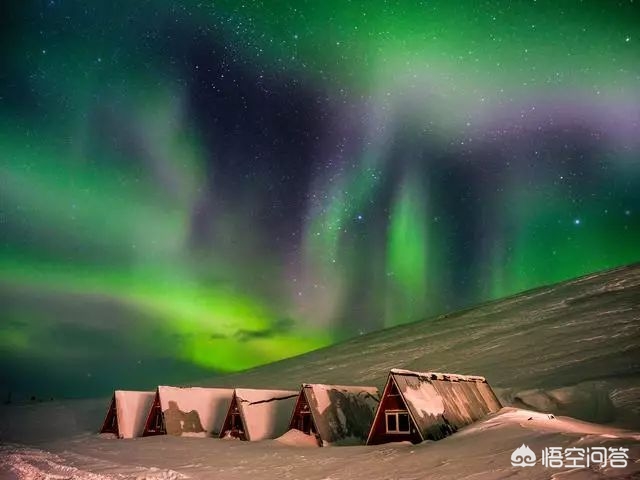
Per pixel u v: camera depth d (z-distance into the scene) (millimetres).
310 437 27047
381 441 23609
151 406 34000
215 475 18625
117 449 27125
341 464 19375
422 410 22938
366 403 29594
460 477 15047
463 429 22719
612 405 30516
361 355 76000
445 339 71062
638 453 14688
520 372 44688
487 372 47719
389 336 86438
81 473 18781
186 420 32438
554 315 66750
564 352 48844
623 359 41938
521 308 76438
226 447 26312
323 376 66250
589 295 71688
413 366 59781
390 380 23906
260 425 30000
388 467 17875
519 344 57156
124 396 35438
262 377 78125
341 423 27062
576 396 32688
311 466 19594
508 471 14820
